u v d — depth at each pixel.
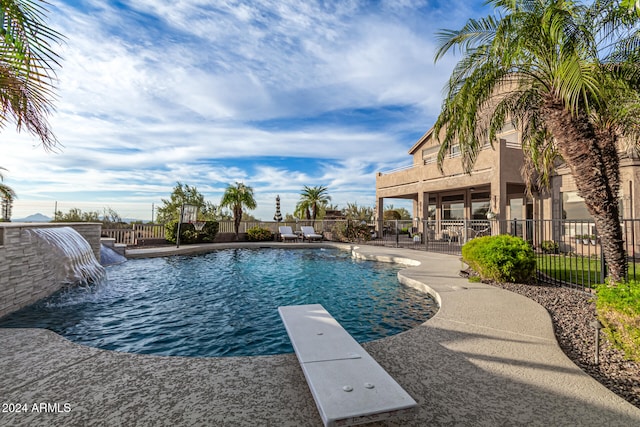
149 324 4.95
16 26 3.10
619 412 2.28
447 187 16.14
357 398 1.97
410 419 2.17
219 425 2.08
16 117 4.03
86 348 3.31
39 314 5.32
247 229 20.59
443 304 5.26
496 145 13.36
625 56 5.73
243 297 6.71
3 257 5.02
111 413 2.20
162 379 2.69
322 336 3.09
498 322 4.30
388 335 4.55
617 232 5.28
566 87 4.39
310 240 20.00
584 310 4.93
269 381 2.67
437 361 3.10
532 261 6.96
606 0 5.06
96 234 9.82
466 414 2.24
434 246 15.98
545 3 5.02
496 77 5.97
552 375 2.82
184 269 10.19
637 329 2.88
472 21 6.02
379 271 9.98
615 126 6.04
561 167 12.88
